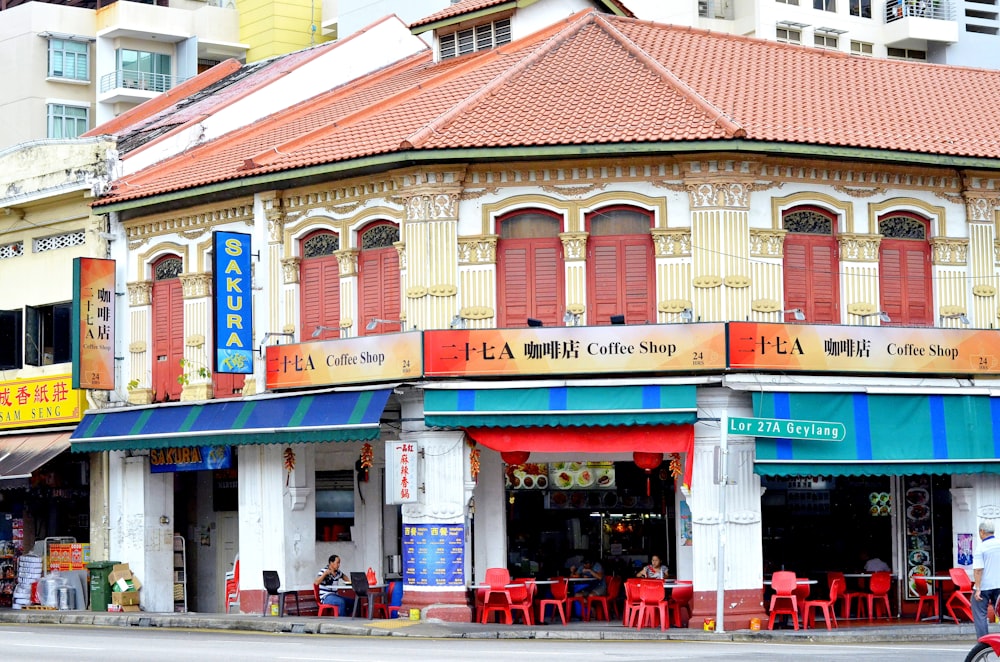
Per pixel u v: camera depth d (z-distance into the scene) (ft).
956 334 98.99
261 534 106.22
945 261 102.06
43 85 212.23
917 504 105.81
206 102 137.28
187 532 121.19
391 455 96.17
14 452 120.26
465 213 98.84
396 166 99.30
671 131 94.32
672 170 96.73
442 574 96.27
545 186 98.02
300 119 124.77
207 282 111.55
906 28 199.31
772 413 93.30
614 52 108.58
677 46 114.11
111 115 216.13
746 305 96.17
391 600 102.32
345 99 128.36
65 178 119.96
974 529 99.81
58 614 110.52
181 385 112.68
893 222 101.86
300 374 102.22
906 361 97.50
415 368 95.96
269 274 106.63
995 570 71.61
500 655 69.15
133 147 124.47
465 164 97.96
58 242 123.13
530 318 97.25
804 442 93.40
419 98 111.45
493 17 124.26
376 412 95.45
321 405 99.96
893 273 101.55
